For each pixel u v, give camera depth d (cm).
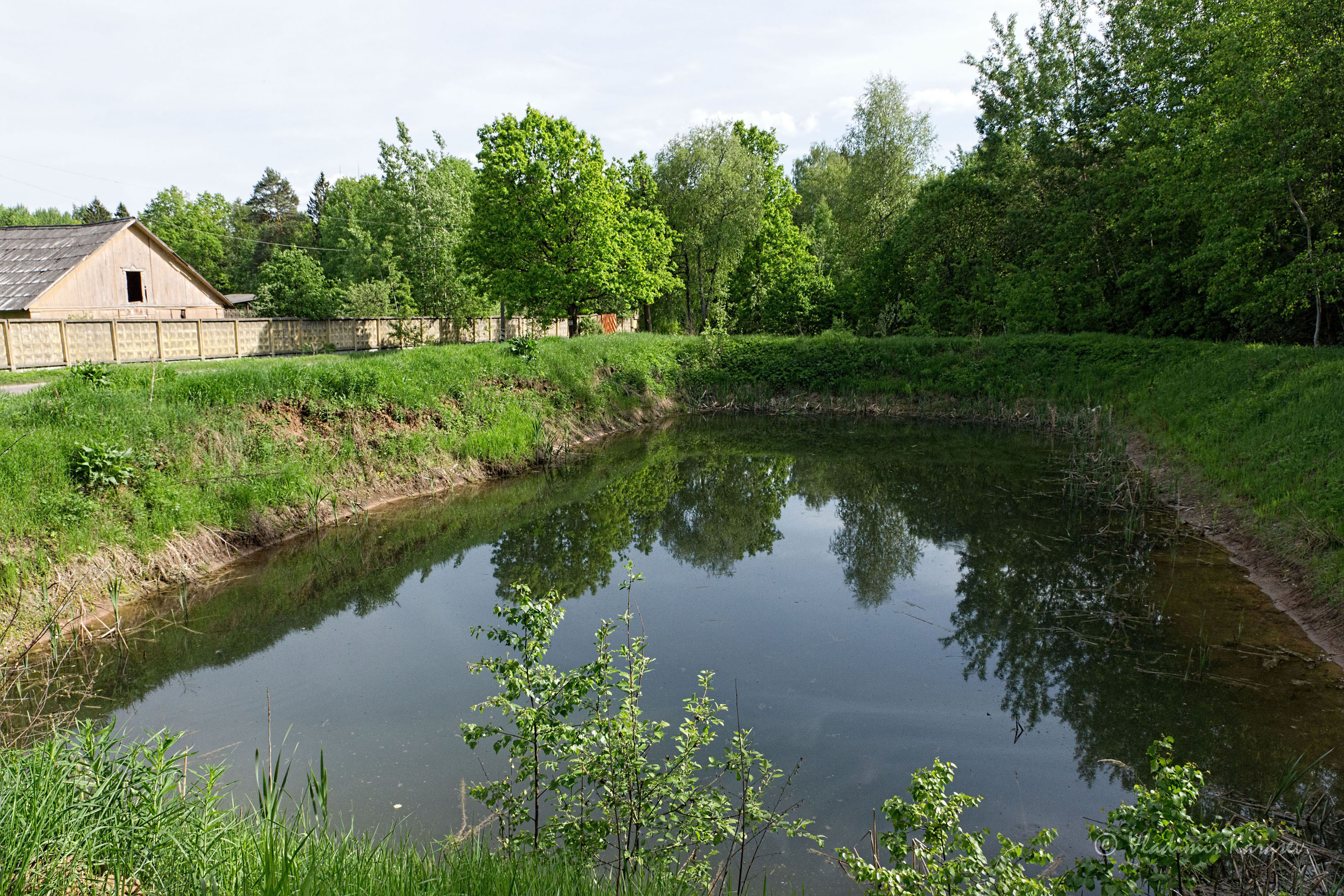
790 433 2189
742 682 727
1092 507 1316
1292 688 671
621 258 3059
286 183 8288
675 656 784
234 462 1126
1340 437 1041
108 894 310
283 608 915
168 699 691
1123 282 2442
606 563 1098
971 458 1797
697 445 2008
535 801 449
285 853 327
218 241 6531
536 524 1287
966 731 638
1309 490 980
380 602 941
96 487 927
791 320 3619
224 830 377
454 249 3209
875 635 838
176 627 845
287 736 623
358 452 1339
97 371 1194
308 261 4288
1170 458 1448
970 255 3084
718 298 3572
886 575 1034
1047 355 2403
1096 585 945
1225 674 704
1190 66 2183
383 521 1249
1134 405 1964
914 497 1446
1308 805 511
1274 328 1920
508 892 334
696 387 2639
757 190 3722
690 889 381
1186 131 1986
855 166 4238
